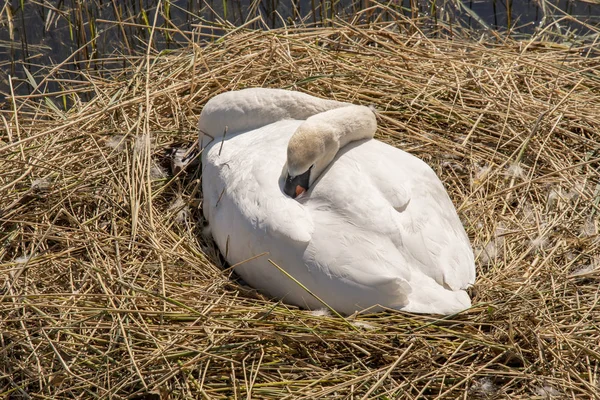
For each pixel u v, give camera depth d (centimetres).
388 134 1309
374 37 1525
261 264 985
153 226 1095
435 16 1659
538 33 1608
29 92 1612
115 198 1155
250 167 1034
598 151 1279
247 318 952
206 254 1099
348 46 1521
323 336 940
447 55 1467
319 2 1773
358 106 1084
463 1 1816
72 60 1652
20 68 1642
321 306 970
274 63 1421
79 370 930
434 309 932
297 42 1464
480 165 1264
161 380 896
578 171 1236
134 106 1321
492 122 1336
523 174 1241
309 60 1436
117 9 1709
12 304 976
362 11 1585
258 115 1160
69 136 1248
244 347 943
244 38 1474
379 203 959
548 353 941
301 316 960
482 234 1139
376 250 935
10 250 1098
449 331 952
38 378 909
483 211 1169
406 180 1002
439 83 1386
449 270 962
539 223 1151
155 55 1545
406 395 905
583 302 1016
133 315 973
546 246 1116
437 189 1030
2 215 1119
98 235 1088
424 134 1305
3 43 1677
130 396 894
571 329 973
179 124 1308
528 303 984
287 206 964
